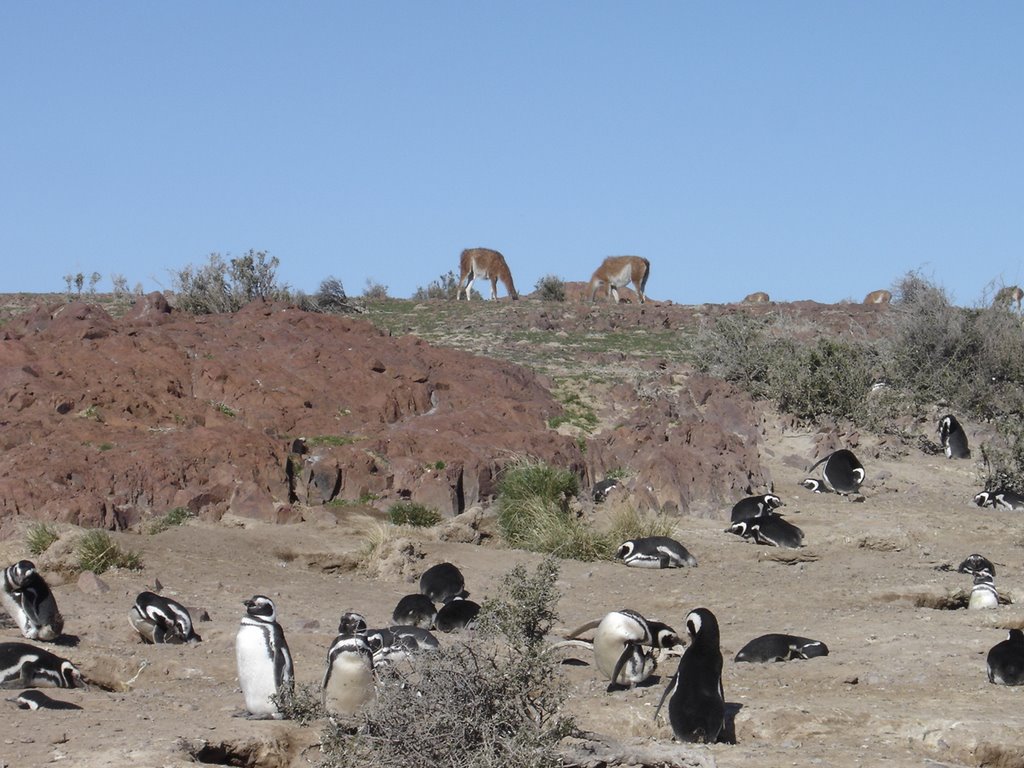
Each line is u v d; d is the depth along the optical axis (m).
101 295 42.81
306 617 16.94
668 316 41.88
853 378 32.38
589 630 16.09
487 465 24.55
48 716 11.48
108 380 25.11
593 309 42.84
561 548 22.02
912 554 23.03
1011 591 19.41
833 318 41.00
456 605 16.61
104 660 14.37
